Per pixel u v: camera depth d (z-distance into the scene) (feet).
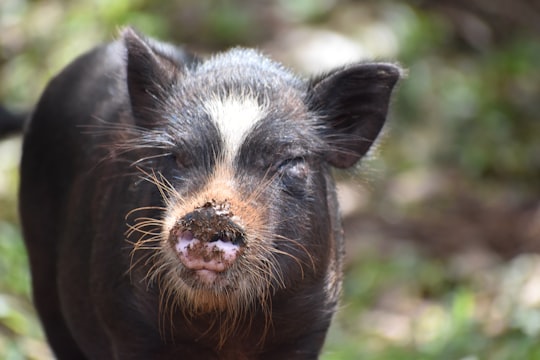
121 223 32.32
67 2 75.05
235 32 74.02
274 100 31.53
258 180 30.12
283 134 30.83
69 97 38.19
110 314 32.53
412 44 74.95
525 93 75.25
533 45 78.74
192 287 29.12
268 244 29.86
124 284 32.04
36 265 39.24
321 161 32.81
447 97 73.20
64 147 37.58
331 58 70.79
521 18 81.05
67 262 35.32
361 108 33.88
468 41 78.54
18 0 75.56
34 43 72.33
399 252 59.57
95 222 33.88
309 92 33.09
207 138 30.50
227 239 28.27
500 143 71.15
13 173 62.08
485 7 81.05
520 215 64.90
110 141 34.99
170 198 30.09
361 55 71.72
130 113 34.68
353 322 52.90
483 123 72.13
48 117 38.58
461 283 56.24
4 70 72.18
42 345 44.39
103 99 36.76
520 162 70.28
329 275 32.78
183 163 30.63
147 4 75.72
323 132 33.01
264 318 31.78
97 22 72.95
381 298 55.42
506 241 61.98
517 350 45.60
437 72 74.54
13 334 44.45
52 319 39.50
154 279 31.14
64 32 72.38
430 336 50.65
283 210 30.58
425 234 62.08
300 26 74.74
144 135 32.48
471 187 67.72
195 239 28.02
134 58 33.22
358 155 33.99
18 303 47.65
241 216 28.94
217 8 75.61
